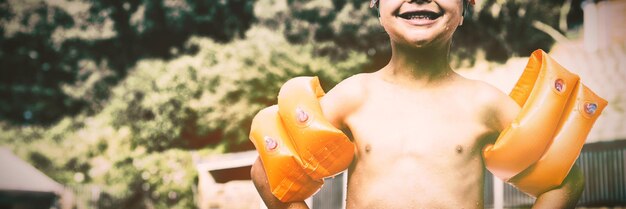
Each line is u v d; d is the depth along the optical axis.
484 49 20.84
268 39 21.75
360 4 21.62
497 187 11.54
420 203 2.16
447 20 2.24
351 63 21.50
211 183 16.80
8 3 27.59
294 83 2.39
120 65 26.94
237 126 21.98
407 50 2.30
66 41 27.27
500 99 2.34
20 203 16.86
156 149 22.77
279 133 2.36
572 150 2.31
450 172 2.19
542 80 2.35
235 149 22.08
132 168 22.42
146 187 22.25
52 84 27.23
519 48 20.92
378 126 2.27
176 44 26.52
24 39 27.41
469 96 2.31
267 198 2.41
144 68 23.00
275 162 2.32
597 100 2.37
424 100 2.29
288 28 21.98
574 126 2.33
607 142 10.73
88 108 26.73
